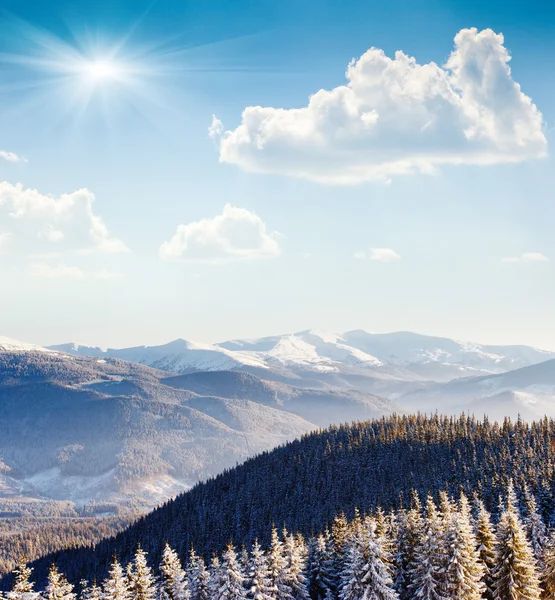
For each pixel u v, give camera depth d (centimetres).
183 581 11312
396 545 10869
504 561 9681
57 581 8681
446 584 9269
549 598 10325
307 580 11400
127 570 9944
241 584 10675
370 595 9456
